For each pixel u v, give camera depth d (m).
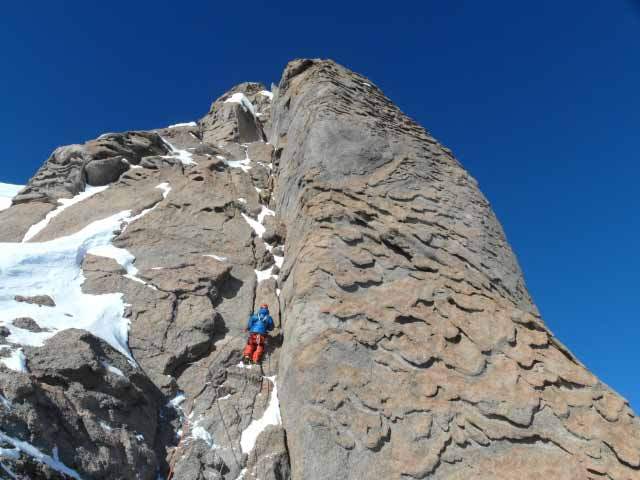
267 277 12.95
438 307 10.27
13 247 11.64
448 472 7.85
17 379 7.04
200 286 11.70
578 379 9.25
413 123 17.33
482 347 9.62
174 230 13.64
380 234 11.72
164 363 9.94
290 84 20.67
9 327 8.53
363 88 17.94
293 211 13.99
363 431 8.27
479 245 12.84
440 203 13.53
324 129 14.48
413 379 8.99
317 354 9.30
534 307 12.62
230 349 10.65
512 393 8.80
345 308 10.02
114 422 8.01
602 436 8.32
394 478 7.78
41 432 6.70
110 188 15.66
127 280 11.58
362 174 13.62
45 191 15.73
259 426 9.27
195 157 18.50
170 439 8.84
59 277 11.21
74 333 8.84
